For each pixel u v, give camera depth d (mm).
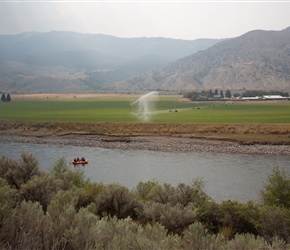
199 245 8383
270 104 186125
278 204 20281
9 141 79438
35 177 17953
